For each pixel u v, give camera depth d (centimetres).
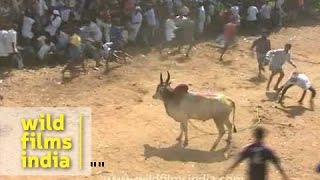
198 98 1516
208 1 2719
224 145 1567
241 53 2486
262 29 2827
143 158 1472
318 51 2622
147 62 2267
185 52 2425
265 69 2281
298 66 2388
